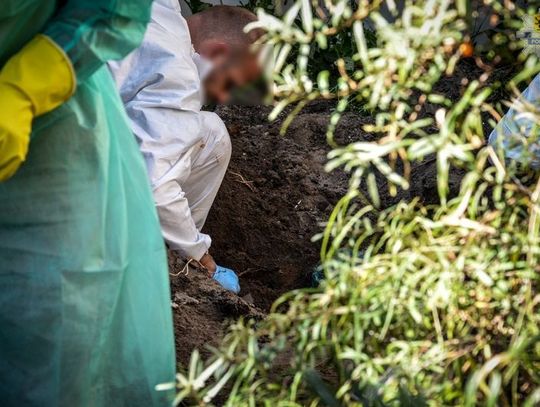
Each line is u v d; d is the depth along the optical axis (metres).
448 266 2.04
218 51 3.98
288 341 2.36
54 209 2.56
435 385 2.12
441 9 1.96
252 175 5.43
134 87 3.96
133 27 2.45
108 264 2.65
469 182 2.06
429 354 2.06
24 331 2.60
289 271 4.92
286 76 2.09
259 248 5.00
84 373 2.66
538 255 2.14
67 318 2.60
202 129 4.14
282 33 2.02
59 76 2.34
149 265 2.79
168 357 2.86
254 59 2.43
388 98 2.03
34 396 2.65
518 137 2.18
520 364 2.16
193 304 3.99
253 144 5.71
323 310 2.07
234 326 2.14
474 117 2.04
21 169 2.51
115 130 2.69
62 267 2.57
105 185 2.62
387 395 2.10
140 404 2.81
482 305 2.11
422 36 1.97
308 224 5.12
